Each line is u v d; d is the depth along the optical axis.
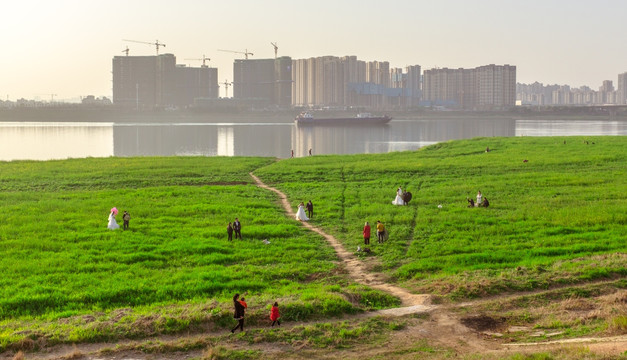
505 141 114.88
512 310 28.48
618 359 20.42
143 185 74.88
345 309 28.23
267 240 44.84
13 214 53.78
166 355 23.56
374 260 39.47
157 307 28.98
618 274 33.06
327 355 23.30
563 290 30.47
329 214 54.28
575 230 45.56
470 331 25.70
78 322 26.66
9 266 36.78
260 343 24.59
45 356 23.50
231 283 32.97
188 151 171.38
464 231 46.34
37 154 160.00
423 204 58.91
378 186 71.69
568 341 23.69
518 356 21.20
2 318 28.42
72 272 36.00
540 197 59.88
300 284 33.72
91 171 85.25
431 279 33.78
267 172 83.88
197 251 41.09
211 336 25.36
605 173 74.81
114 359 23.19
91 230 47.31
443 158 96.19
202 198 62.88
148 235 46.03
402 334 25.41
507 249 40.47
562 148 101.50
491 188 66.19
